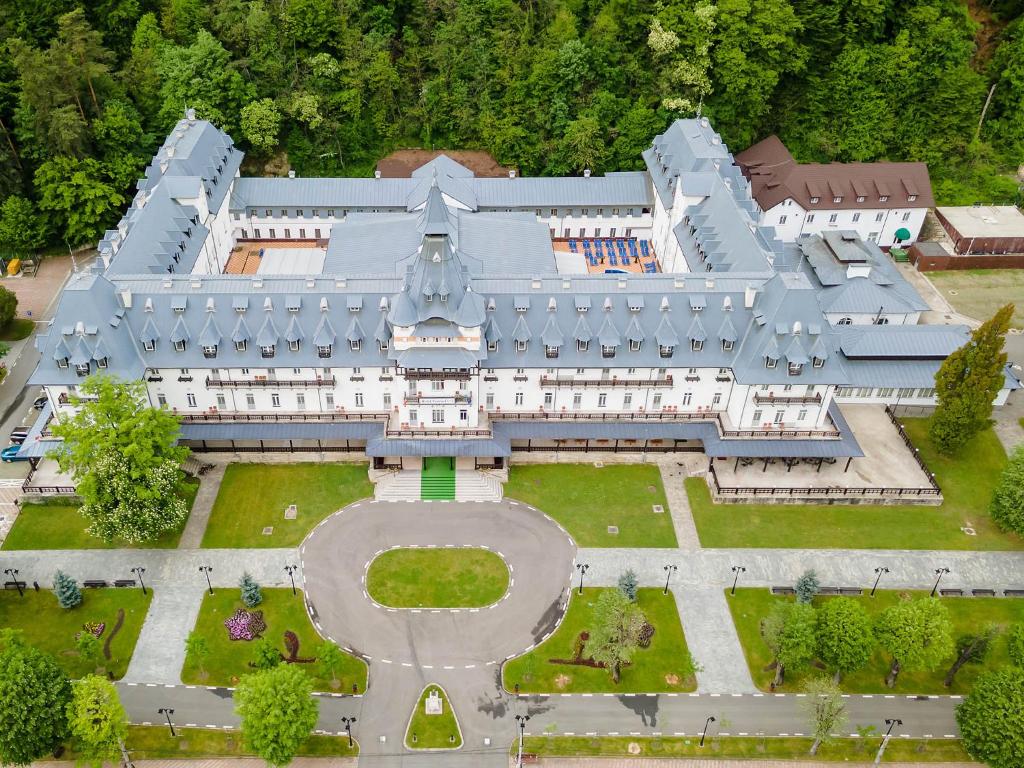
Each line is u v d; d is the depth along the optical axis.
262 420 110.94
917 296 135.38
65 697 78.94
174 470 96.94
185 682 88.88
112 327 104.44
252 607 95.62
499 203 153.00
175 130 145.38
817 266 136.25
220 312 107.25
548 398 113.00
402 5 170.25
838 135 170.50
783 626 87.25
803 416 111.06
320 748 83.75
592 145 160.12
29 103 138.38
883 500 110.62
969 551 105.25
